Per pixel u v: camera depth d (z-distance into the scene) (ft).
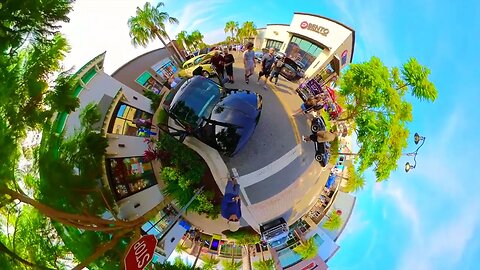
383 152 59.93
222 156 63.72
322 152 62.80
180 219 65.26
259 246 74.08
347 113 65.72
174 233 64.49
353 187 77.71
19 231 39.01
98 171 42.50
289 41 79.92
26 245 38.81
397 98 59.21
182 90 60.44
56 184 37.83
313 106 64.80
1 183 33.42
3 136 33.96
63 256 41.39
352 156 76.69
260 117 66.49
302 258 75.87
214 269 68.03
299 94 69.67
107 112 61.31
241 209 63.57
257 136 65.36
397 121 60.08
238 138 58.75
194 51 80.33
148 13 72.13
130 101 64.69
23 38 35.99
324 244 77.87
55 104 38.37
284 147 65.57
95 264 42.60
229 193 57.93
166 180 60.18
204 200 59.77
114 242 41.22
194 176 58.80
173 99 60.29
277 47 81.20
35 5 34.68
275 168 64.75
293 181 65.31
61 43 38.55
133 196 60.39
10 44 35.04
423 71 61.41
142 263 36.76
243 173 63.72
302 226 76.48
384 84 57.98
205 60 71.20
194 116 58.70
